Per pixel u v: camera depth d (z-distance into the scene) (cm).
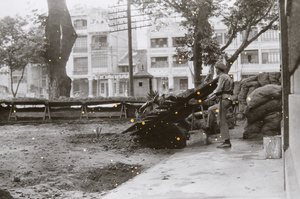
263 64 6331
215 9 2520
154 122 1116
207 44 2353
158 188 560
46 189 679
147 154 1041
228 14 2636
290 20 264
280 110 1049
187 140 1091
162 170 709
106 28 7044
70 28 2455
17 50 4312
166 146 1122
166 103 1083
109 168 871
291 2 242
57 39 2431
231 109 1741
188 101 1102
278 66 6328
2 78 7244
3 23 4188
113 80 6856
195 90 1059
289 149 423
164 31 6638
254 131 1074
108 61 7044
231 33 2750
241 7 2528
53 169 847
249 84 1354
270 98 1045
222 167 684
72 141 1199
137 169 880
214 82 1041
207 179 595
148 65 6738
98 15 7125
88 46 7144
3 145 1117
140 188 570
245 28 2686
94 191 703
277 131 1054
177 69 6625
